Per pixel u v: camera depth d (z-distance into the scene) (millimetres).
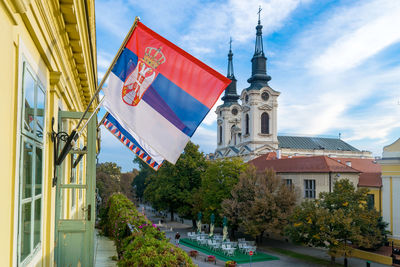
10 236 2979
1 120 2670
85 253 6012
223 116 98000
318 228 28328
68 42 5934
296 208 30594
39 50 4184
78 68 7707
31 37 3746
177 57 5258
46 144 4809
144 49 5250
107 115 8164
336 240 27250
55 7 4652
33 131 3885
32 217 3889
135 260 4969
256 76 79875
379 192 36125
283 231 34906
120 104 5199
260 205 35656
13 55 3027
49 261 5117
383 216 34906
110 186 56844
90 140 6129
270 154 56750
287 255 33844
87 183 6090
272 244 39750
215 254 34188
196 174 53656
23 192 3434
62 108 6613
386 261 29125
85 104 11945
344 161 57844
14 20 2916
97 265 8203
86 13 6059
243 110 81125
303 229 28922
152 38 5211
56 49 5148
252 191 38344
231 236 45250
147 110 5258
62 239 5980
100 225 16031
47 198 5082
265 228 35312
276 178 38312
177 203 54625
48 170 5047
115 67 5281
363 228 28281
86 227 6035
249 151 75875
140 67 5254
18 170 3145
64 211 7660
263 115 78000
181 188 54219
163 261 4832
